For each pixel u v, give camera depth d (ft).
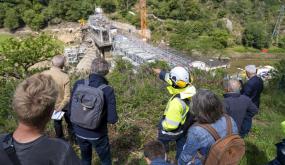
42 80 8.09
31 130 7.94
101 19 200.03
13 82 30.37
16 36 267.59
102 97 15.10
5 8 276.82
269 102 32.94
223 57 234.79
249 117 17.07
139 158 21.12
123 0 287.07
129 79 33.19
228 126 11.82
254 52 266.77
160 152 12.44
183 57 158.61
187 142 12.05
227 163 11.35
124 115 26.63
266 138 24.41
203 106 11.68
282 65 42.52
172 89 15.71
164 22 276.21
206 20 293.02
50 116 8.30
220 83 34.40
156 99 29.09
